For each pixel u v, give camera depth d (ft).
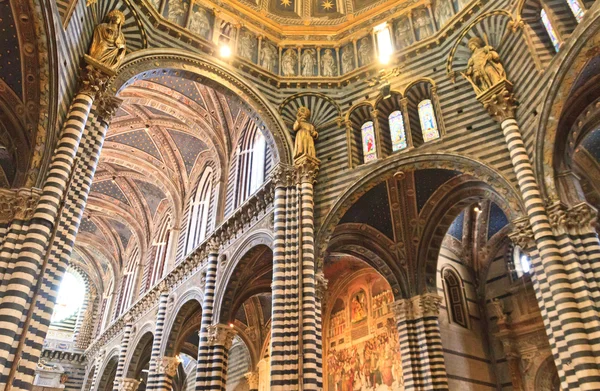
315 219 62.64
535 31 52.75
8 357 36.09
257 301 103.30
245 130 91.50
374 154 65.36
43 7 37.29
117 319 122.93
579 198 45.50
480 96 55.01
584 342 39.50
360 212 68.54
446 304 80.23
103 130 52.34
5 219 40.42
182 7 69.62
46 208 41.19
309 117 70.74
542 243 44.55
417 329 67.82
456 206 66.95
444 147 58.03
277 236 60.39
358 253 72.54
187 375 133.59
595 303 40.96
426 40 67.31
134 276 129.08
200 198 104.94
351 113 69.41
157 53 62.13
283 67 75.25
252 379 101.81
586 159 64.03
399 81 67.15
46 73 40.65
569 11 49.16
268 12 79.20
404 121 64.23
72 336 153.69
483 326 83.51
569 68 44.70
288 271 57.93
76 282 162.09
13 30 38.42
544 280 44.55
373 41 73.92
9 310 36.52
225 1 75.20
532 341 76.18
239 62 71.15
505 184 51.37
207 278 77.30
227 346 70.49
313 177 65.00
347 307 91.66
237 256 72.90
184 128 100.37
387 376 77.56
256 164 83.61
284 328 53.93
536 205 46.26
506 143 52.54
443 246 86.48
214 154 97.19
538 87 49.55
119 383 101.04
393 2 75.31
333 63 75.66
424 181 65.92
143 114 100.58
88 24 51.52
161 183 114.42
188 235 102.53
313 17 79.97
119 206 130.41
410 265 70.95
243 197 83.10
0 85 41.68
